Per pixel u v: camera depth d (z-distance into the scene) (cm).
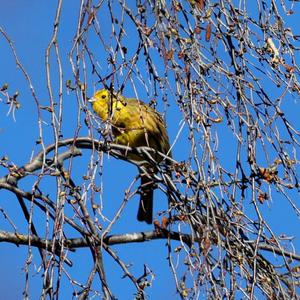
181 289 988
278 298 1038
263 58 1055
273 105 1053
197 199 1038
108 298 1000
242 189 1045
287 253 1105
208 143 1027
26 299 962
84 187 1023
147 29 1038
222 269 995
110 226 1023
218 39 1050
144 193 1077
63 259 977
